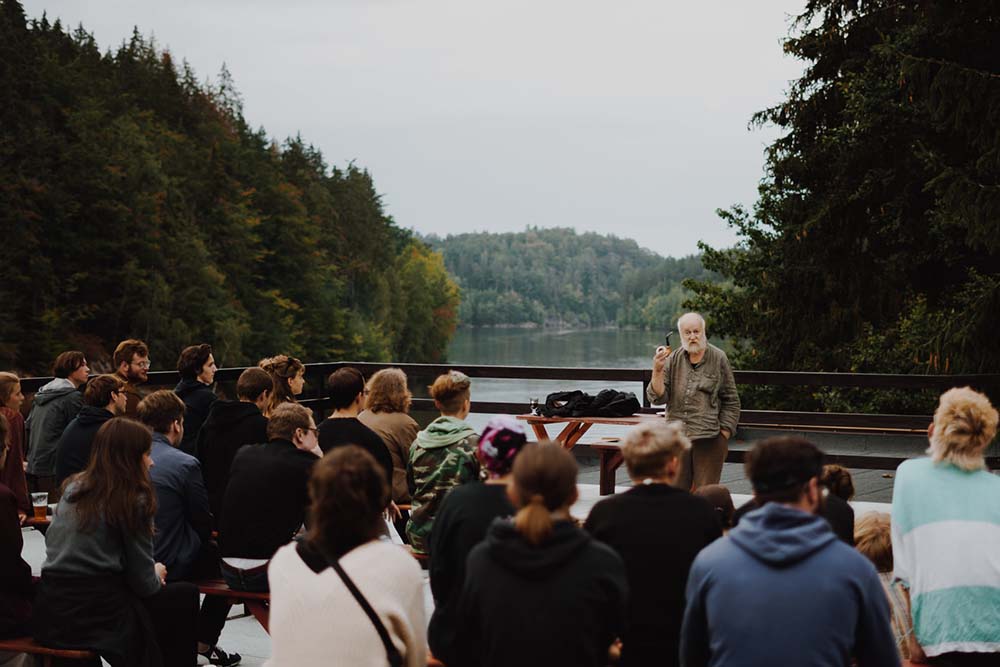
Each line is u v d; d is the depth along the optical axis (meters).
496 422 3.35
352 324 91.62
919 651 3.69
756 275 25.47
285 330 77.94
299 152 115.88
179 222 71.56
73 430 5.32
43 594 4.02
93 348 58.25
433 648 3.09
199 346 6.20
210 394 6.19
